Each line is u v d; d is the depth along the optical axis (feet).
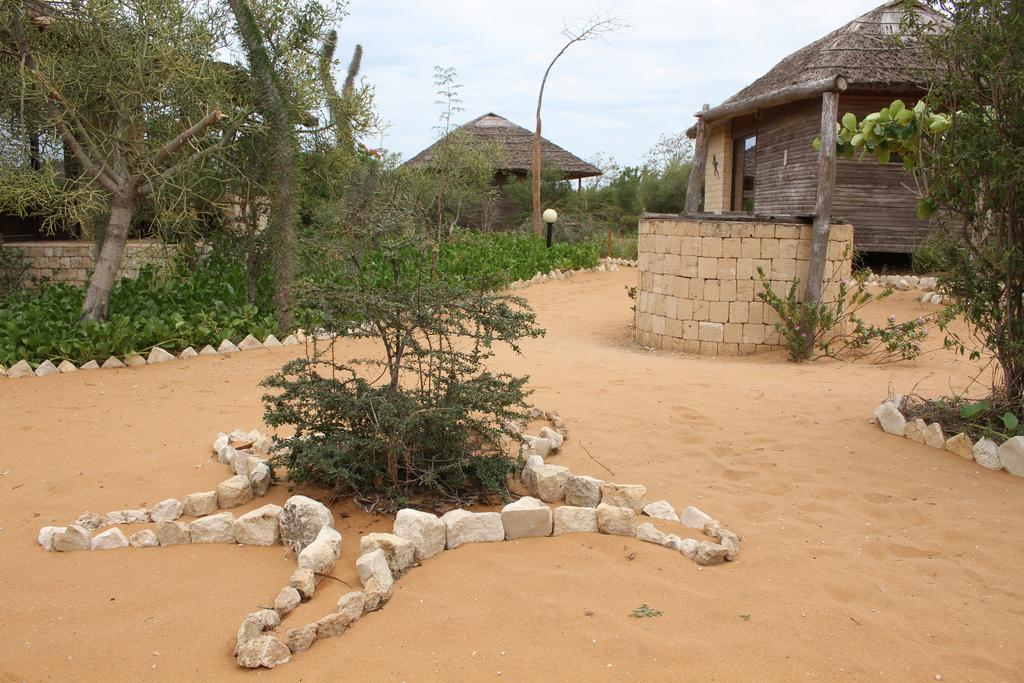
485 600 11.62
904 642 10.80
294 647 10.29
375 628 10.84
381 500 14.84
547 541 13.75
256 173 36.88
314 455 14.51
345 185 40.98
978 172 19.30
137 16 32.12
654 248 38.47
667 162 124.06
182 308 35.47
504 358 32.63
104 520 14.43
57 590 12.00
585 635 10.69
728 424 22.22
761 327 35.81
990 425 19.51
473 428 15.92
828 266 35.53
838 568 13.03
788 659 10.25
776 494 16.67
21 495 16.07
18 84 31.24
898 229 56.54
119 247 33.27
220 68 34.83
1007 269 19.29
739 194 73.10
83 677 9.75
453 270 52.54
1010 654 10.61
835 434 21.22
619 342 40.50
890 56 53.72
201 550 13.38
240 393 25.55
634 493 15.28
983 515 15.61
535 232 88.33
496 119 116.67
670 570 12.72
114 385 26.58
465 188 82.28
